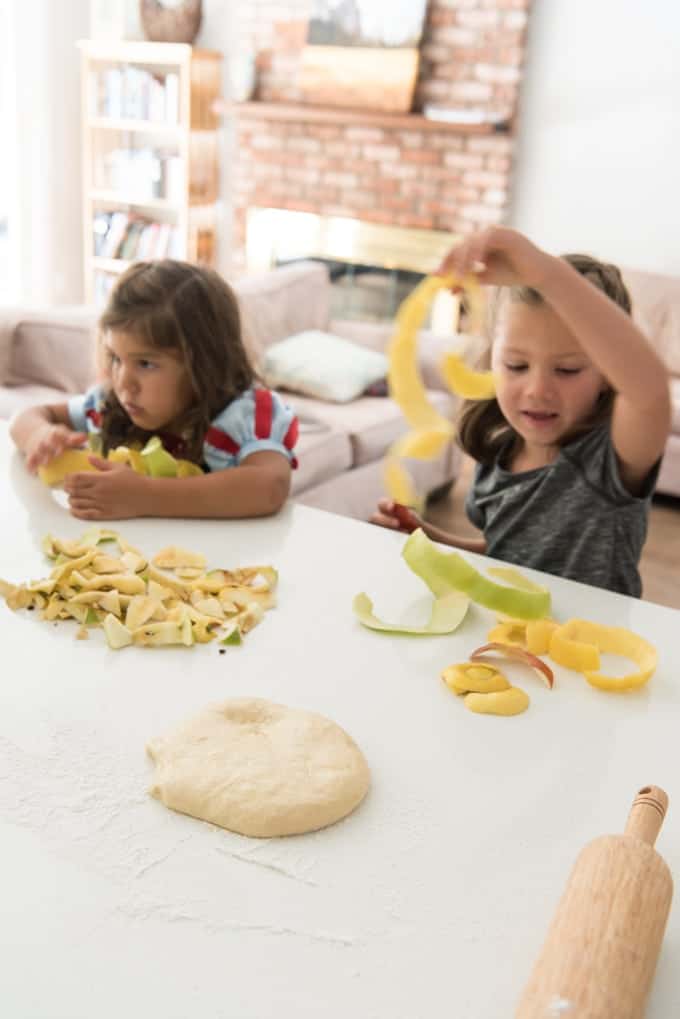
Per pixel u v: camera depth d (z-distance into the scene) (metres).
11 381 2.90
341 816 0.68
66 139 5.44
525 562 1.28
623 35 4.28
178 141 5.50
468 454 1.38
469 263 0.94
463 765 0.75
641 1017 0.51
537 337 1.11
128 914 0.59
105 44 5.09
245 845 0.65
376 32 4.62
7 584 0.94
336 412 3.22
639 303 4.16
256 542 1.13
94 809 0.68
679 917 0.61
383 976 0.56
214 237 5.50
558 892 0.63
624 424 1.10
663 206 4.38
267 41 4.96
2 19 5.18
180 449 1.38
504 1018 0.54
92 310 3.03
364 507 3.14
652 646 0.92
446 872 0.64
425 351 3.53
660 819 0.63
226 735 0.73
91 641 0.89
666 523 3.65
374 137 4.77
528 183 4.62
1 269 5.82
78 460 1.25
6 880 0.61
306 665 0.87
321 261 5.08
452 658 0.90
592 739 0.79
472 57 4.52
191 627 0.90
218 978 0.55
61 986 0.54
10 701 0.78
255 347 1.52
